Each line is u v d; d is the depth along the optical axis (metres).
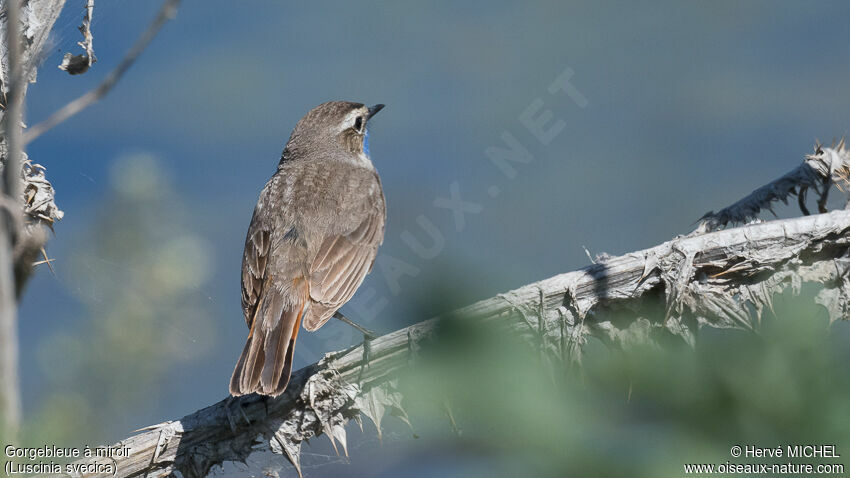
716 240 7.19
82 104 4.98
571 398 5.49
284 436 7.07
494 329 5.30
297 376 7.07
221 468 7.75
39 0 7.48
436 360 5.21
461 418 5.39
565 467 5.37
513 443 5.39
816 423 5.33
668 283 7.04
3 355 4.33
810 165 7.79
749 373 5.54
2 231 4.66
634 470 5.32
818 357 5.56
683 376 5.68
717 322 6.99
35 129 4.98
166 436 6.88
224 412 7.03
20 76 4.85
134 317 8.43
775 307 6.93
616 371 5.80
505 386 5.29
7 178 4.88
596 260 7.32
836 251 7.27
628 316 7.13
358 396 6.95
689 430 5.50
